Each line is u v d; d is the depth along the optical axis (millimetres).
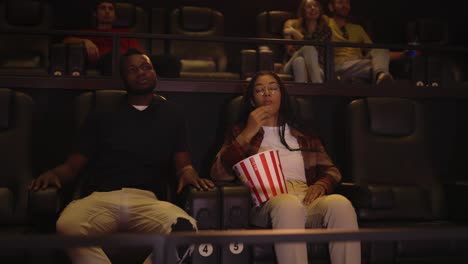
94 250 1961
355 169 2678
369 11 4695
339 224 2133
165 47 4023
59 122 2756
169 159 2439
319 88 2953
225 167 2375
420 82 3156
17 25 3627
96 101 2508
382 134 2760
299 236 1133
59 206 2092
